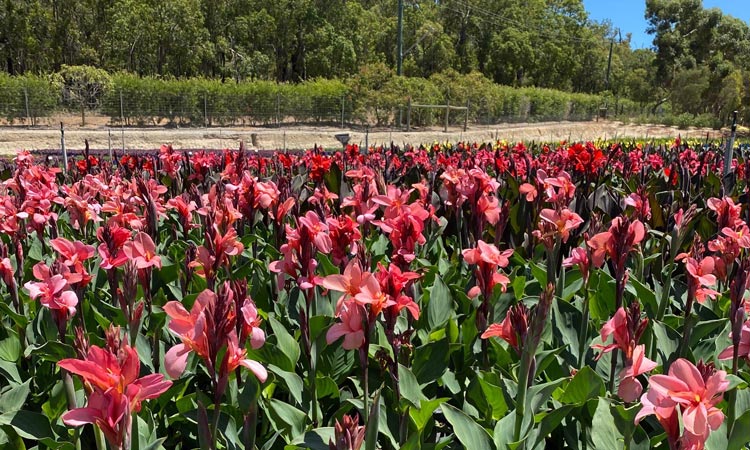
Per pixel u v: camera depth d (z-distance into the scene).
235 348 1.51
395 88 38.06
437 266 3.41
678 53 66.69
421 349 2.31
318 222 2.27
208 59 48.47
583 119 54.94
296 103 36.16
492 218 3.11
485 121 44.22
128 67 46.12
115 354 1.33
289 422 1.99
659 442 1.94
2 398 2.09
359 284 1.74
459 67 64.06
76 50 45.88
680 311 3.10
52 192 3.48
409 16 59.25
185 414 1.99
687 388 1.25
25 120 29.73
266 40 52.38
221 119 34.47
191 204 3.51
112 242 2.23
